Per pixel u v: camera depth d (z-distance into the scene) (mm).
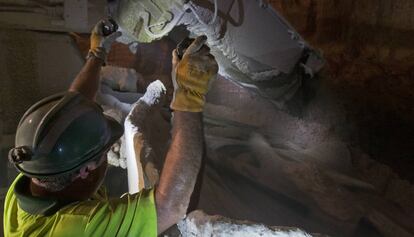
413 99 7375
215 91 5961
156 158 2354
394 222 3525
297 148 4516
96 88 2094
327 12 9375
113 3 3719
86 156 1349
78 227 1284
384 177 4305
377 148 6074
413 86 7684
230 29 3959
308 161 4004
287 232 1640
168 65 7629
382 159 5906
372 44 8664
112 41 2234
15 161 1298
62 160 1304
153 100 3133
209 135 4316
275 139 4664
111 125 1545
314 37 9633
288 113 4891
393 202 4016
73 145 1319
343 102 6023
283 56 4363
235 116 4984
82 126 1352
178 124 1412
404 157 5930
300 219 3445
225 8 3840
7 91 4215
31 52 4371
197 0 3670
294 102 4824
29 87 4379
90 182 1438
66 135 1316
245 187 3592
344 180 3881
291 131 4820
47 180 1321
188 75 1396
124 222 1308
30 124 1348
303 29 9773
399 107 7125
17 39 4273
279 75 4469
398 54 8195
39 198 1326
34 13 4344
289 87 4648
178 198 1358
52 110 1346
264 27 4125
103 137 1412
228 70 4496
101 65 2168
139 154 2336
